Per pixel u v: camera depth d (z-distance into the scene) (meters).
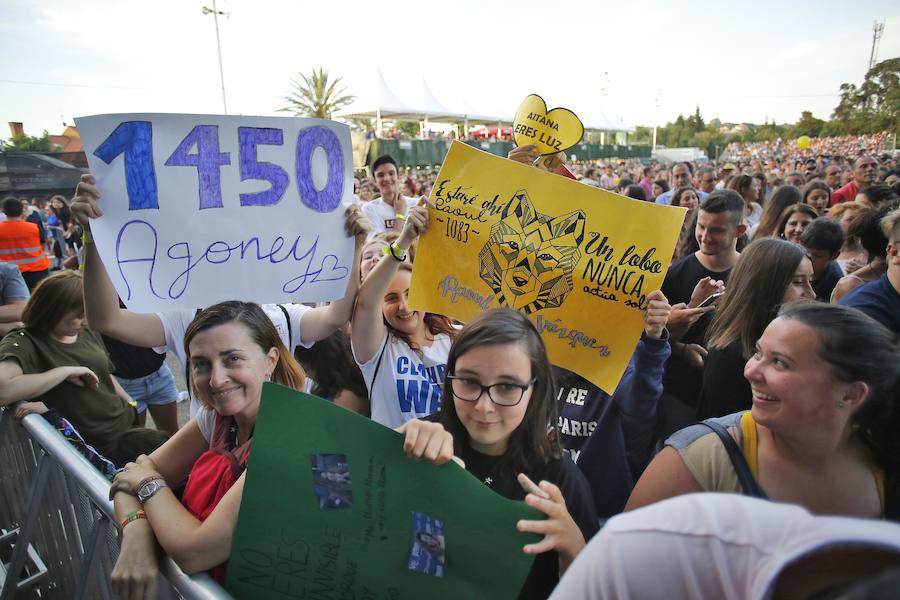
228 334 1.51
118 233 2.04
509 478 1.42
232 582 1.21
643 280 2.08
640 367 2.04
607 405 2.06
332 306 2.39
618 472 1.98
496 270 2.25
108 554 1.63
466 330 1.41
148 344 2.29
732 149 62.28
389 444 1.21
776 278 2.22
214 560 1.23
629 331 2.08
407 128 46.28
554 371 2.20
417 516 1.20
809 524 0.64
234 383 1.51
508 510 1.18
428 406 2.26
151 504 1.34
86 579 1.69
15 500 2.43
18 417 2.19
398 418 2.25
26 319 2.47
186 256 2.13
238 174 2.17
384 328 2.29
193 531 1.25
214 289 2.19
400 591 1.20
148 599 1.25
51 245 11.13
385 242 2.78
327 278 2.33
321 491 1.20
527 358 1.37
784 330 1.23
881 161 17.42
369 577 1.20
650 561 0.70
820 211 6.53
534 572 1.33
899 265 2.33
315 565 1.21
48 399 2.42
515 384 1.34
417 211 2.24
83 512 1.78
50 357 2.48
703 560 0.68
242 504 1.19
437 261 2.29
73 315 2.50
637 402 2.03
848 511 1.26
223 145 2.13
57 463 1.89
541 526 1.14
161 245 2.10
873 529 0.58
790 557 0.59
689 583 0.68
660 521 0.73
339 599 1.21
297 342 2.41
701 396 2.49
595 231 2.14
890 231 2.38
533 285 2.21
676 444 1.40
